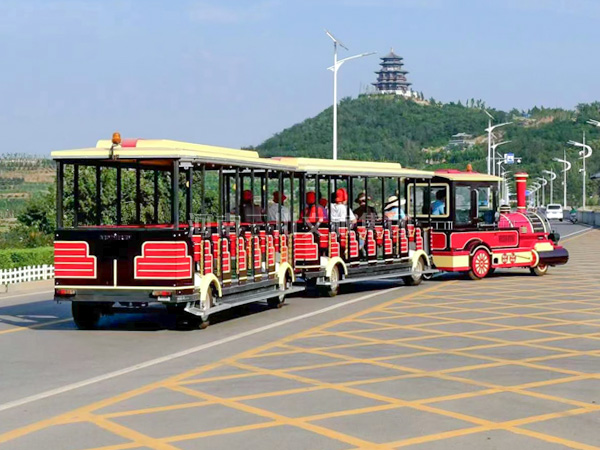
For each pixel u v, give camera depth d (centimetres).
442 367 1205
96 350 1345
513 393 1041
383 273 2273
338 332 1533
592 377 1139
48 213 3425
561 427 884
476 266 2586
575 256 3653
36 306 1964
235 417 921
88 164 1573
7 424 892
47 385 1084
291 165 1944
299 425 888
